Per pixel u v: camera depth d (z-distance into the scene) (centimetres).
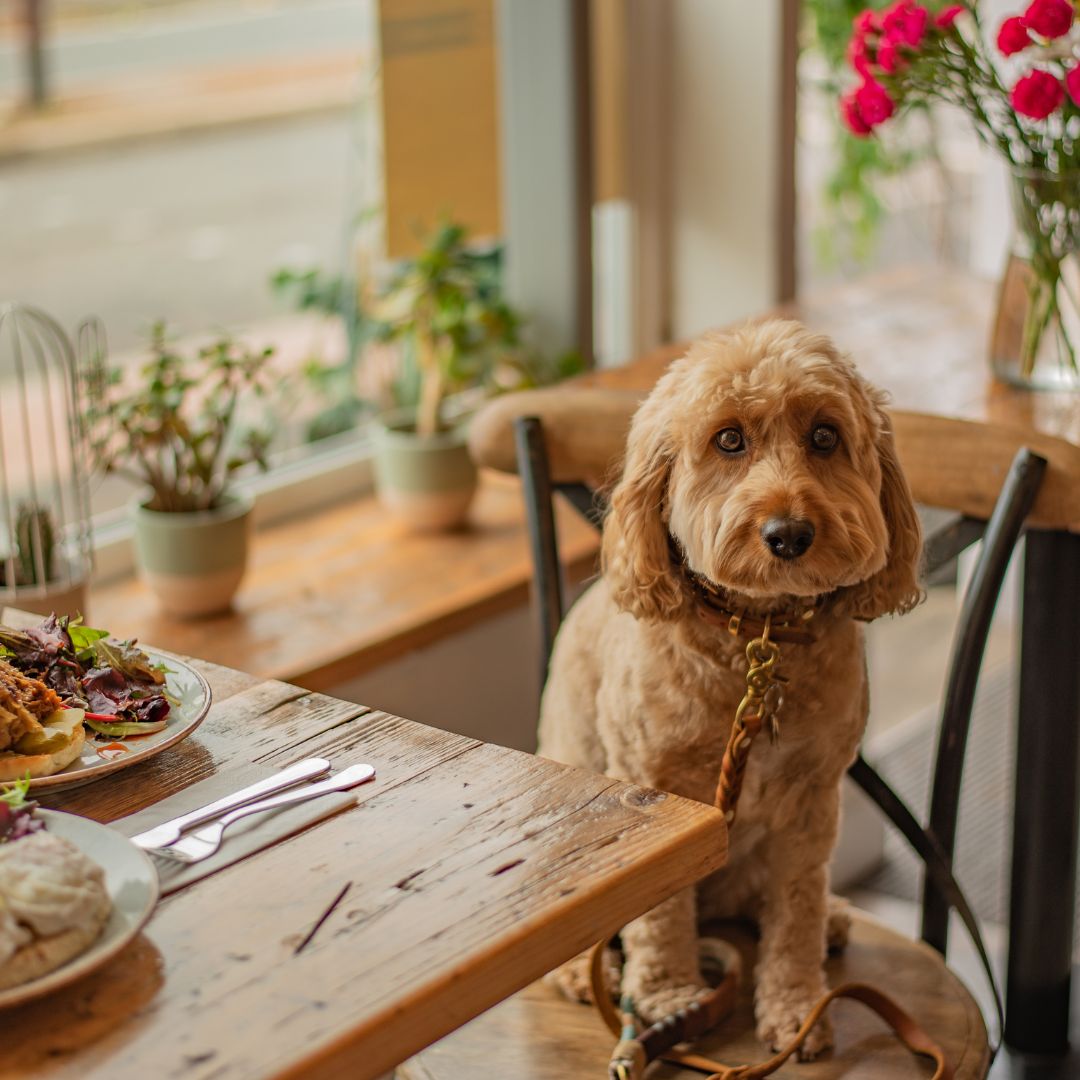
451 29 243
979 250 305
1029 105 165
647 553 120
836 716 125
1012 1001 189
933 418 141
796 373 113
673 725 125
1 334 219
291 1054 70
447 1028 76
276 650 193
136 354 235
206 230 239
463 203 253
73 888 77
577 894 83
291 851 88
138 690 106
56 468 191
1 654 105
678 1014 124
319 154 251
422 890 83
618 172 269
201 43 233
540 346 261
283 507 242
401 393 261
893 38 177
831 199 302
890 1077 122
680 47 262
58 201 221
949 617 333
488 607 213
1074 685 171
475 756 100
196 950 78
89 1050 71
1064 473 135
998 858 245
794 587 111
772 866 134
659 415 120
